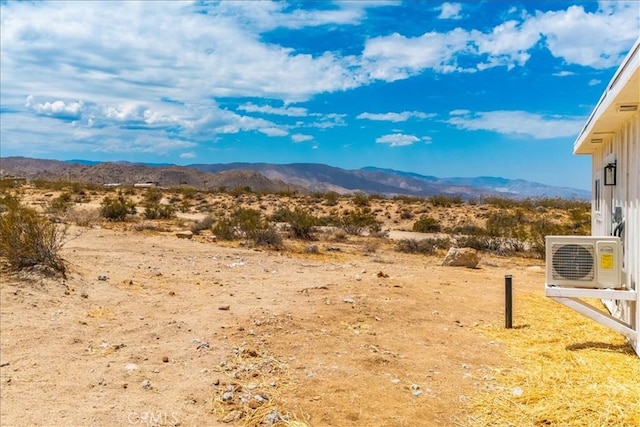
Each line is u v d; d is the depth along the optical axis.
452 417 5.10
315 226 26.34
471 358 6.83
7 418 4.78
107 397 5.29
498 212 35.91
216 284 11.08
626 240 7.62
